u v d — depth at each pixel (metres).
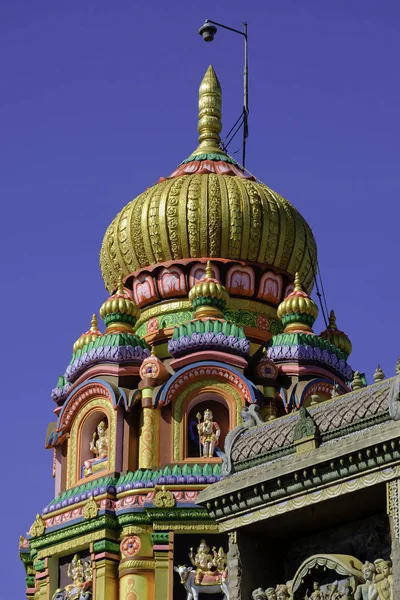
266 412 66.75
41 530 66.62
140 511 64.25
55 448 69.06
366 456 46.59
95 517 64.75
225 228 71.38
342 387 69.31
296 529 49.69
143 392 66.56
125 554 64.19
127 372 67.62
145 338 70.19
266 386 67.56
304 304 70.31
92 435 67.94
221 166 74.00
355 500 47.44
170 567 63.16
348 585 46.38
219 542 63.69
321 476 47.56
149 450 65.62
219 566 63.22
